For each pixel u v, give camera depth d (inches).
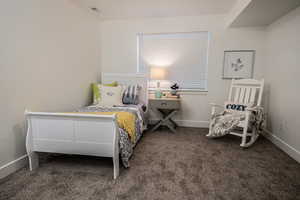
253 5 82.7
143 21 130.6
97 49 132.9
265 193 55.7
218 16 120.3
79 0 99.6
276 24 102.8
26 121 72.1
